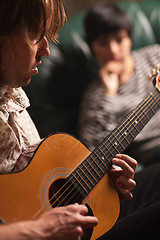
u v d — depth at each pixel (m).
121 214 1.10
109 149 0.89
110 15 2.14
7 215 0.71
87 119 1.98
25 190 0.75
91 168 0.85
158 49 2.21
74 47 2.08
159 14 2.32
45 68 2.00
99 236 0.82
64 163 0.84
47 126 2.00
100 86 2.06
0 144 0.77
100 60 2.12
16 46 0.76
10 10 0.73
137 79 2.09
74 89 2.06
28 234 0.61
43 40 0.82
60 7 0.86
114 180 0.92
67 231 0.65
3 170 0.78
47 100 2.00
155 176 1.18
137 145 1.86
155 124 1.90
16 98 0.89
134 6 2.29
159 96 1.02
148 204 1.08
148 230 0.86
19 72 0.79
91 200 0.84
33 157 0.80
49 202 0.76
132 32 2.21
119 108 2.00
